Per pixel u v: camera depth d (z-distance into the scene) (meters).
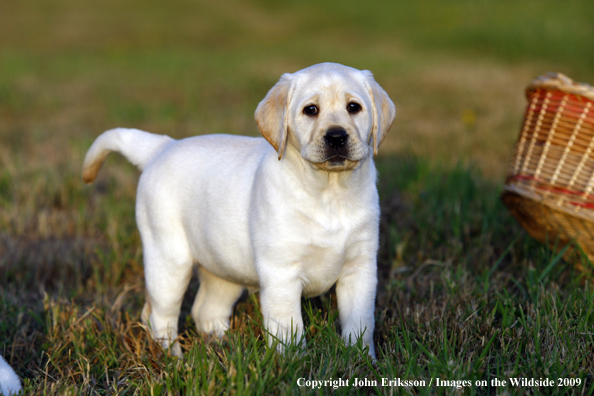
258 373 2.51
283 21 27.56
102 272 4.39
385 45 18.89
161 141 3.76
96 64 16.98
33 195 5.69
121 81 13.91
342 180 2.87
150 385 2.67
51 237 5.02
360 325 3.02
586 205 3.56
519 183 3.85
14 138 8.27
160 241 3.42
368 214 2.99
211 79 13.73
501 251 4.30
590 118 3.49
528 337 2.89
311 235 2.88
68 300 3.88
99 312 3.62
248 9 30.64
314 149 2.74
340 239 2.92
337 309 3.23
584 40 14.84
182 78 14.08
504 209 4.78
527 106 3.97
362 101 2.90
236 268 3.23
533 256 4.06
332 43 20.61
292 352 2.68
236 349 2.69
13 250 4.61
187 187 3.33
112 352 3.12
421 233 4.46
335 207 2.90
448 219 4.67
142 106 10.48
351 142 2.76
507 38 16.08
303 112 2.86
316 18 27.34
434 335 2.96
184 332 3.55
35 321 3.66
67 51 20.41
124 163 6.93
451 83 11.52
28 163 6.62
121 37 24.12
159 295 3.44
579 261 3.78
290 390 2.42
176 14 29.59
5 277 4.21
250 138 3.45
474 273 3.98
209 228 3.21
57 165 6.56
